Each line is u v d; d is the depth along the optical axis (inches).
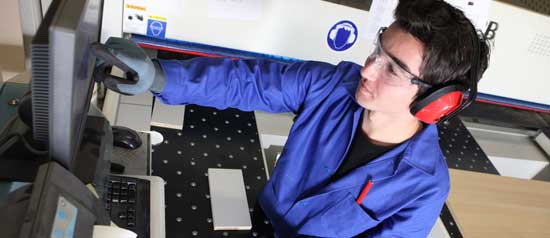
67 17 22.6
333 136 44.4
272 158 65.6
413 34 32.9
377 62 35.3
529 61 67.9
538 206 65.0
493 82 70.1
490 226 60.0
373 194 43.0
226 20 59.8
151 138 53.8
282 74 44.3
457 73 33.9
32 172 30.0
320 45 63.7
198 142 56.7
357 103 43.7
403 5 34.0
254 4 58.8
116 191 40.0
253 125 62.2
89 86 32.8
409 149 42.0
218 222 47.6
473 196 63.2
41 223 22.9
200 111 61.0
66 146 26.4
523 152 76.2
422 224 43.3
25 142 30.0
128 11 57.2
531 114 77.7
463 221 59.4
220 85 41.1
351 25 62.1
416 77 33.9
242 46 62.7
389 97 36.4
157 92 37.9
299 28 61.7
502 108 76.2
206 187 51.4
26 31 45.6
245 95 43.1
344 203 44.0
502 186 66.1
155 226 39.2
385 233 43.6
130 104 57.5
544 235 61.4
